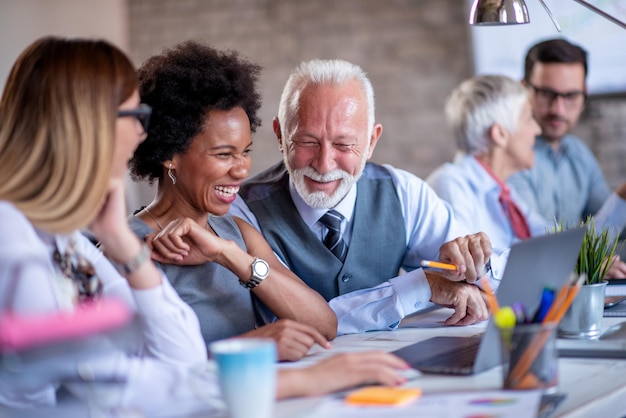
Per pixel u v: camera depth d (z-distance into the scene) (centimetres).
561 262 165
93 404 129
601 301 195
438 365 165
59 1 622
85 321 109
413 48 588
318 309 219
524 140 369
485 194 368
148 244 206
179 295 210
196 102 205
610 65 507
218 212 214
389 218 257
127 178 608
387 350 193
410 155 595
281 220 249
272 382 125
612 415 148
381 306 226
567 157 429
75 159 147
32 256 141
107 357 139
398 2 588
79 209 147
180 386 145
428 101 588
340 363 151
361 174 248
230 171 210
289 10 606
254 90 220
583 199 432
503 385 146
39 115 147
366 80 242
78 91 148
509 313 148
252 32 612
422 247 263
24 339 105
